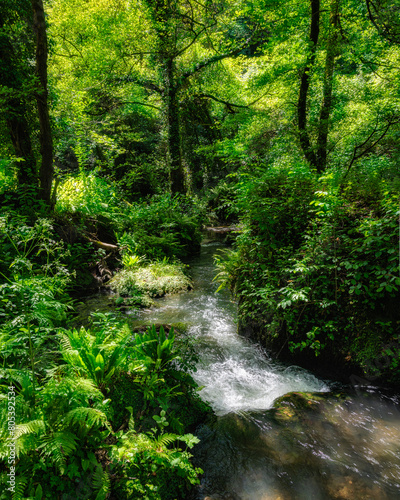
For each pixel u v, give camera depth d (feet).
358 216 14.98
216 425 10.73
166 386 10.75
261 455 9.52
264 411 11.55
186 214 45.65
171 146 51.88
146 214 38.68
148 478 8.05
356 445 9.90
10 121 26.50
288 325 14.83
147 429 9.31
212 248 45.62
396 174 19.77
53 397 8.18
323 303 13.79
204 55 49.57
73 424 7.91
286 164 28.50
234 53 46.91
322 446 9.88
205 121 64.90
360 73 38.45
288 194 17.76
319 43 28.45
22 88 23.48
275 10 28.09
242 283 17.52
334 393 12.59
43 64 24.06
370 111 32.68
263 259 16.98
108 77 47.34
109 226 32.60
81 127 41.27
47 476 7.30
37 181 28.12
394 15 20.81
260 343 16.40
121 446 8.34
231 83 50.70
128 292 24.31
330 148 29.27
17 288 10.98
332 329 13.64
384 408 11.56
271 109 41.14
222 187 67.10
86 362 9.77
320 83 35.09
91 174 36.35
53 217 25.96
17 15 26.48
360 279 13.65
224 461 9.30
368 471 8.93
